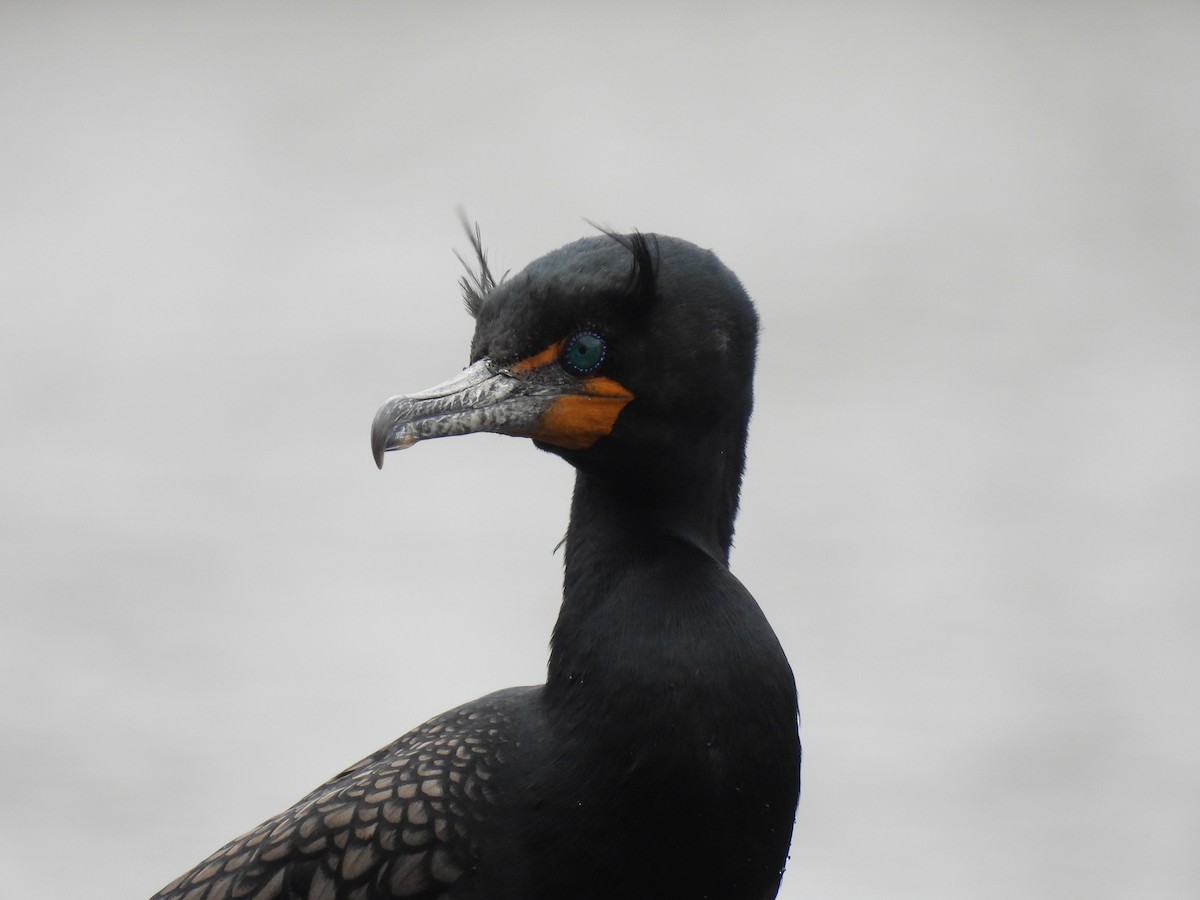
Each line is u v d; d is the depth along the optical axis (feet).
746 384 32.37
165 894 31.94
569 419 30.86
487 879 29.73
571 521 32.73
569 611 31.22
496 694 33.19
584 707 29.81
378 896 29.94
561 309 30.83
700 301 31.24
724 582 30.83
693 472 31.58
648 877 29.22
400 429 30.32
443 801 30.14
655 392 30.86
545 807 29.53
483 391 30.91
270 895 30.53
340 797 31.17
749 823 29.55
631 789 28.96
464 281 35.45
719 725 29.19
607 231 32.91
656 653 29.53
